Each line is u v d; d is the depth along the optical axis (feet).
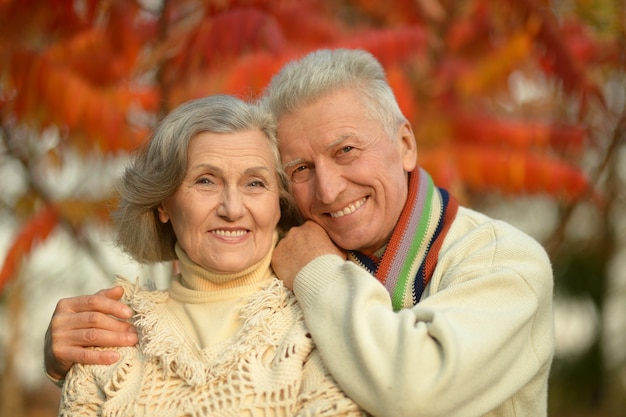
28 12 12.64
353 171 7.63
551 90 17.07
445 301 6.89
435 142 14.11
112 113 12.15
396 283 7.51
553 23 13.89
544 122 16.55
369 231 7.73
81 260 20.63
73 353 7.50
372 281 6.95
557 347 23.80
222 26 11.72
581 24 16.15
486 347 6.50
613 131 17.01
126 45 12.89
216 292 7.57
